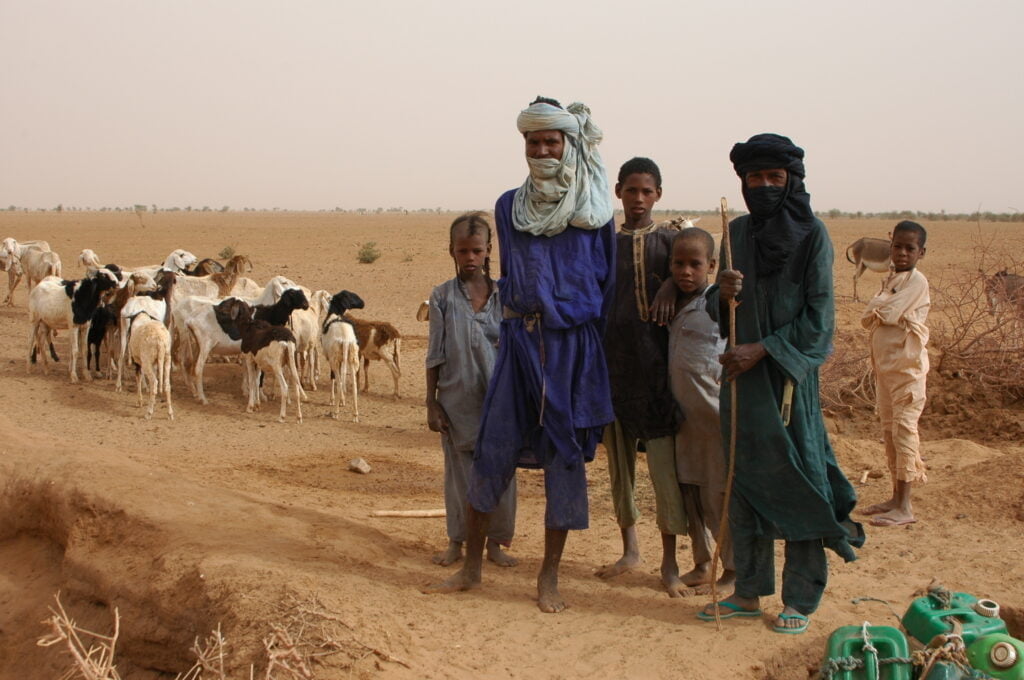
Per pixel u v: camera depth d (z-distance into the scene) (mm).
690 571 5914
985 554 6574
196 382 14359
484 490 5219
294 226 90188
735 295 4836
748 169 4926
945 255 41094
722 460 5480
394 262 42062
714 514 5590
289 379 15805
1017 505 7367
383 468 9906
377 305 26453
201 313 14047
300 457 10469
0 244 24469
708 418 5453
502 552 6273
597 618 5230
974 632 4625
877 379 7664
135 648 5531
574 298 5039
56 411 13055
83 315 15055
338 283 32188
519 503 8281
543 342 5070
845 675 4465
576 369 5117
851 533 5117
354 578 5387
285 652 4289
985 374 12383
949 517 7441
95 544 6398
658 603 5523
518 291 5074
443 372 5938
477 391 5887
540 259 5062
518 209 5129
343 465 9977
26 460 7379
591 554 6695
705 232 5484
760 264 4969
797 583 5102
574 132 5008
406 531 7152
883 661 4488
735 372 4844
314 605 4727
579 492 5164
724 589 5660
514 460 5219
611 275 5227
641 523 7555
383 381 15812
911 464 7359
